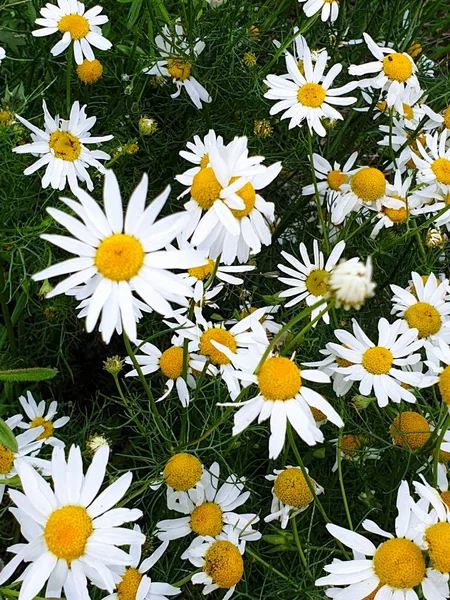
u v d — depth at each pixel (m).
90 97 0.41
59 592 0.20
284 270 0.32
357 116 0.44
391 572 0.22
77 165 0.32
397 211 0.34
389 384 0.27
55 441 0.31
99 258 0.19
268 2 0.41
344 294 0.17
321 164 0.37
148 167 0.42
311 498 0.26
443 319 0.29
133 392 0.37
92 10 0.35
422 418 0.28
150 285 0.19
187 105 0.42
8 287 0.35
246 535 0.26
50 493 0.20
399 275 0.38
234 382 0.23
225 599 0.25
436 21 0.49
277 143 0.40
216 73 0.40
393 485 0.29
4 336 0.34
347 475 0.33
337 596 0.22
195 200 0.22
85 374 0.38
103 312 0.19
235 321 0.30
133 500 0.31
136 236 0.19
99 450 0.20
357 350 0.27
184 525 0.26
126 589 0.24
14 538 0.30
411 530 0.22
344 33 0.44
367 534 0.31
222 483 0.28
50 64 0.39
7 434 0.23
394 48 0.40
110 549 0.20
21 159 0.34
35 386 0.35
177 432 0.34
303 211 0.40
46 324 0.36
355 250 0.40
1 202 0.34
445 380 0.25
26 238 0.32
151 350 0.29
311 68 0.33
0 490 0.25
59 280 0.35
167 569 0.27
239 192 0.22
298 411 0.21
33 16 0.38
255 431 0.31
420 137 0.37
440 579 0.21
